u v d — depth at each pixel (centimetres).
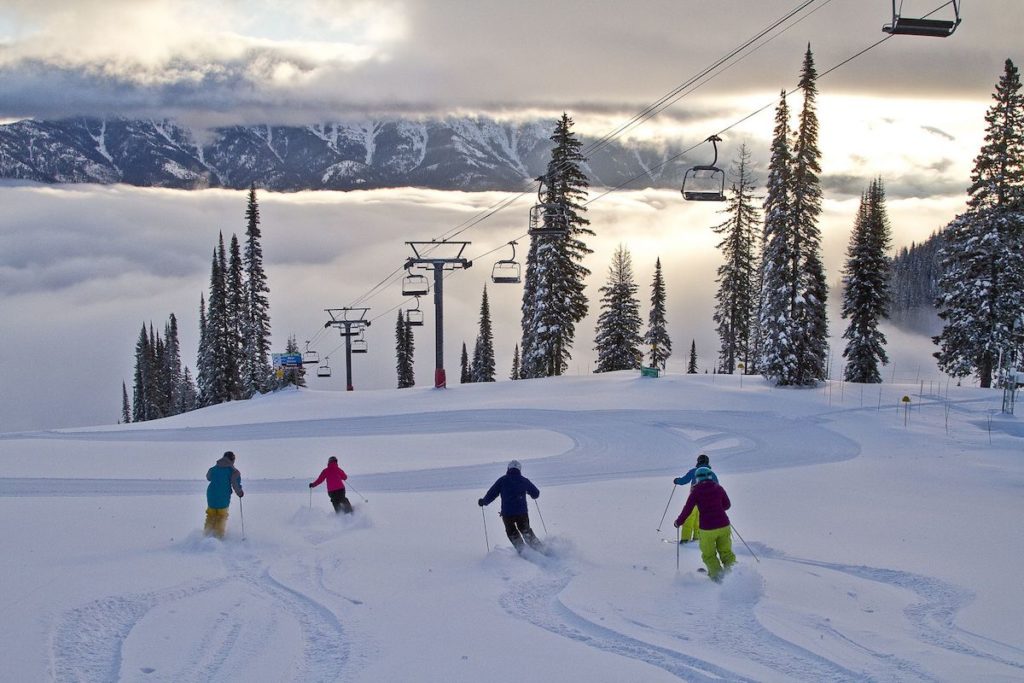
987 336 4675
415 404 4566
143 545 1207
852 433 3338
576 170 5631
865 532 1348
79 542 1226
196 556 1118
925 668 671
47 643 720
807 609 855
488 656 698
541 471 2430
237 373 7956
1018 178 4612
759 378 5109
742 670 666
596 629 781
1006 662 692
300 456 2777
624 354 6569
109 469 2430
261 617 819
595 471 2433
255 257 7688
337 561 1091
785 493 1889
